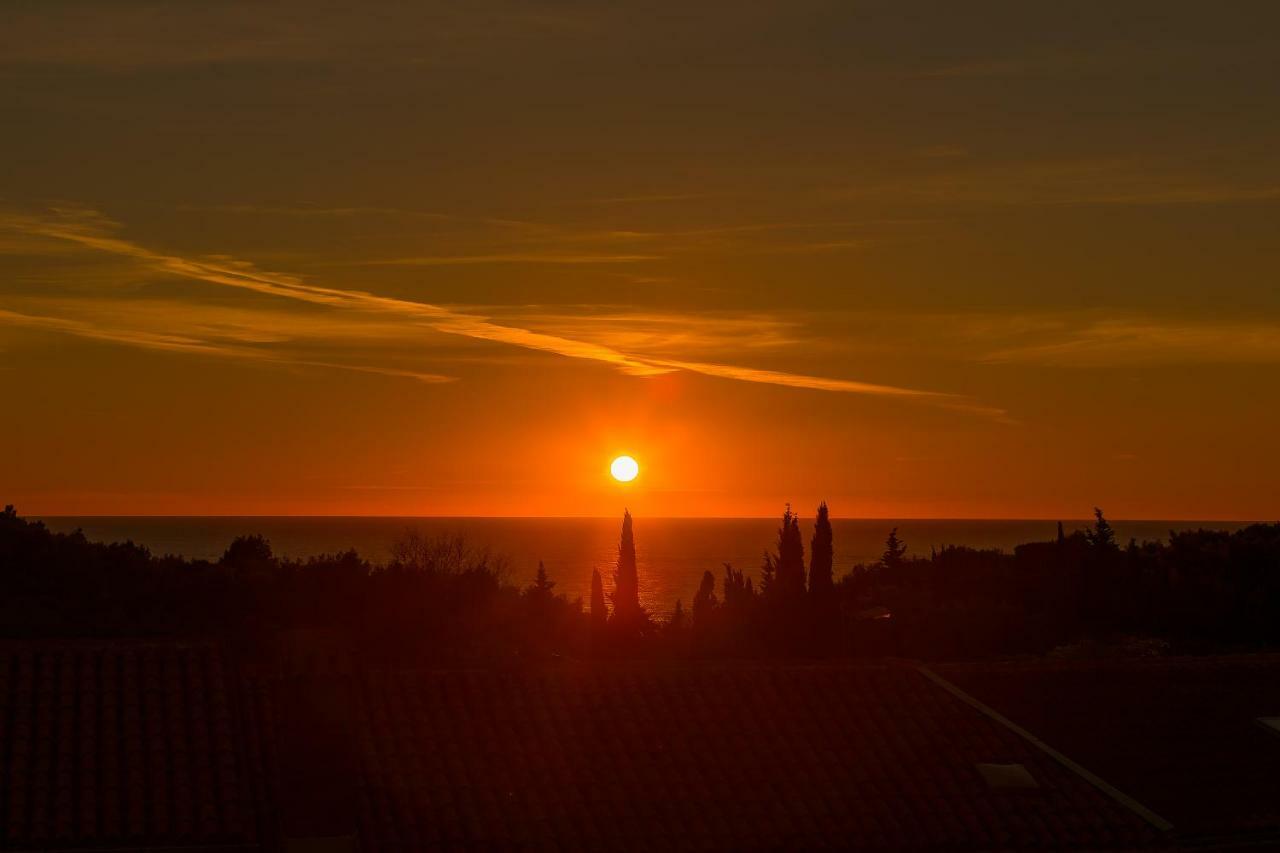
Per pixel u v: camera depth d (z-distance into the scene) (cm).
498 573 8725
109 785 3050
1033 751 3616
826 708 3731
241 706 3381
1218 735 3797
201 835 2945
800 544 8325
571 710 3603
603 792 3300
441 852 3027
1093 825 3331
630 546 8062
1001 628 8194
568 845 3108
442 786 3244
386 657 5462
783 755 3503
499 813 3183
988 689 3928
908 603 9169
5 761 3069
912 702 3794
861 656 7700
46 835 2872
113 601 6247
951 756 3562
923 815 3322
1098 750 3666
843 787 3400
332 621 6325
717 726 3600
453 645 6109
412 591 6794
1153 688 4006
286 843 2920
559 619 7744
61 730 3200
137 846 2894
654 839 3158
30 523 7169
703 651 7569
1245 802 3500
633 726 3559
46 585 6309
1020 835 3278
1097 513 10406
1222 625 8144
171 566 6981
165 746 3203
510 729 3488
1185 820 3394
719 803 3303
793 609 7938
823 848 3186
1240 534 10044
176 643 3581
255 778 3148
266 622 6134
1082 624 8519
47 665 3416
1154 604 8538
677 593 19612
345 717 3170
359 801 3145
